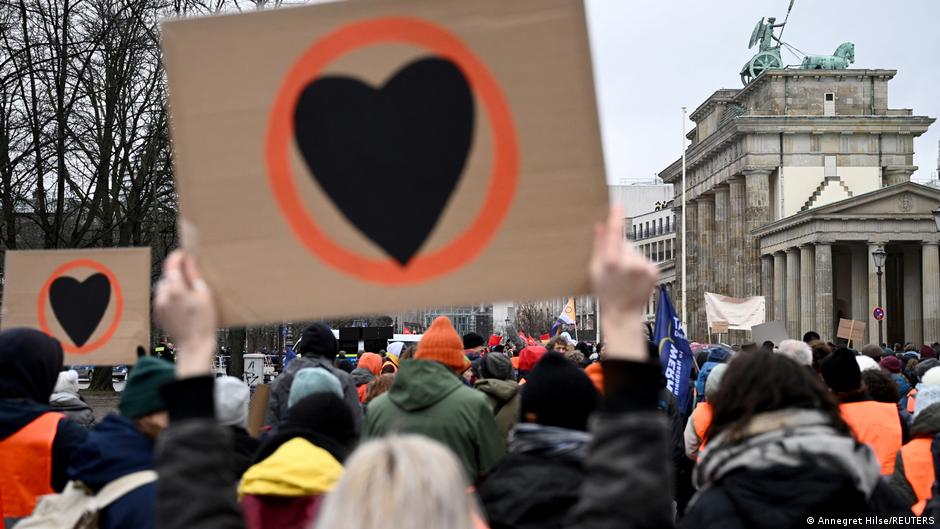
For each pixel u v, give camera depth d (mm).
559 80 3486
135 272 7742
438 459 2545
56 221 34312
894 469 6996
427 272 3535
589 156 3480
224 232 3578
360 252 3547
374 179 3549
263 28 3580
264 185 3576
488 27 3502
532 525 4684
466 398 6867
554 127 3490
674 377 14281
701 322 113375
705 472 4625
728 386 4699
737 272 101375
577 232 3482
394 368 16406
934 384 7895
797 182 98562
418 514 2434
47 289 7754
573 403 4965
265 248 3572
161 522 2885
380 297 3535
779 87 102375
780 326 21062
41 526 5195
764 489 4340
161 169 37469
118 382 59000
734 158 101875
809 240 81750
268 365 60094
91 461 5117
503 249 3508
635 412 2814
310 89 3568
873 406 8008
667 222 173375
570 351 16859
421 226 3537
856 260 90750
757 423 4555
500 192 3514
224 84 3584
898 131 98438
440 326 7879
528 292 3484
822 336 79938
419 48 3541
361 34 3553
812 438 4453
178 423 2979
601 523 2730
